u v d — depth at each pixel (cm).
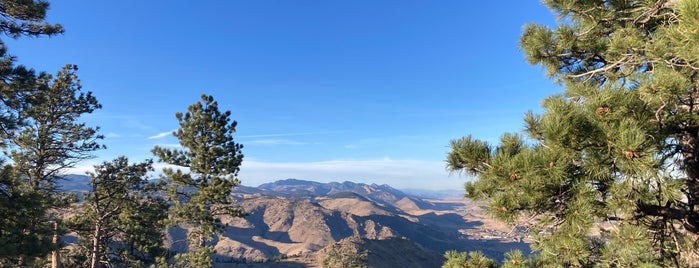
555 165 439
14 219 1536
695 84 477
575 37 743
